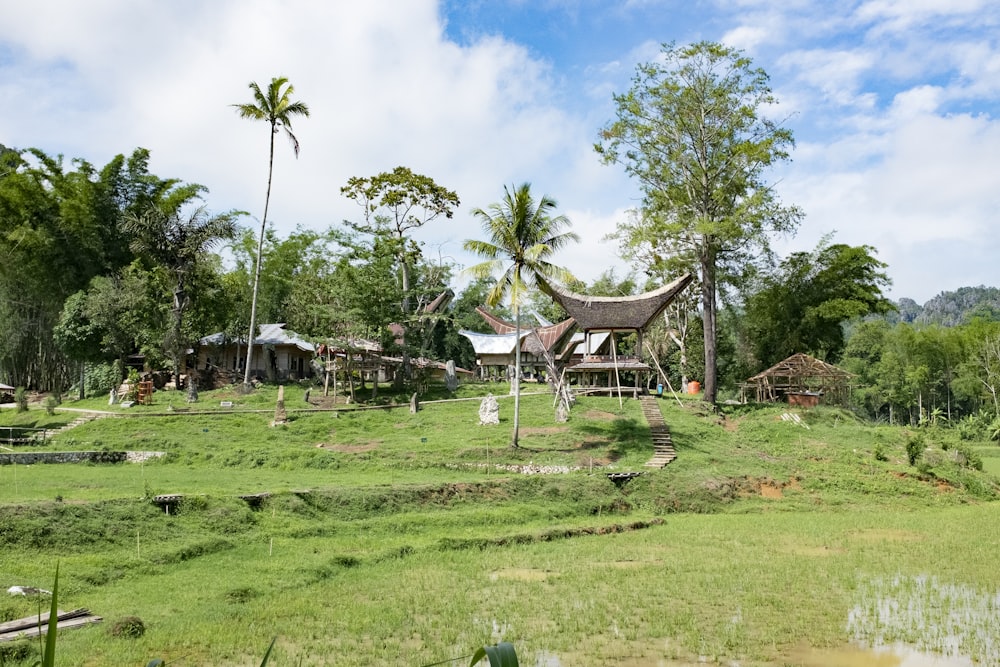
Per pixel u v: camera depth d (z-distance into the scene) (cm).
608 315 4419
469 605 1458
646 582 1670
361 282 4544
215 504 2056
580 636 1278
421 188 4897
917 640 1274
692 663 1158
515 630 1303
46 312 5222
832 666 1154
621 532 2358
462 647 1205
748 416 4200
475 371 6359
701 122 4116
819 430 3950
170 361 4922
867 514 2755
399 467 3006
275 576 1633
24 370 5453
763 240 4150
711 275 4272
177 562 1709
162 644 1175
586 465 3084
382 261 4678
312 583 1620
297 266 6650
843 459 3397
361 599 1504
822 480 3112
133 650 1136
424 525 2244
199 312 5034
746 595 1570
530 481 2722
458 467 3006
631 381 5691
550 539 2200
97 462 3022
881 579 1723
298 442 3534
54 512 1773
